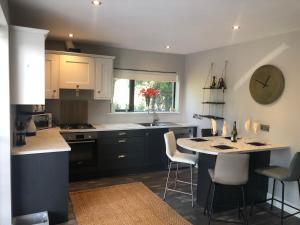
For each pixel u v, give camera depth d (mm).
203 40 4156
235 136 3658
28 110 3805
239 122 4281
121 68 5102
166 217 3100
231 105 4453
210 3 2508
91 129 4332
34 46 2652
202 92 5191
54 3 2586
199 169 3438
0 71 2365
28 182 2682
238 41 4160
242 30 3467
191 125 5293
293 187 3416
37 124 4059
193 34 3768
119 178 4480
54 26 3461
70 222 2904
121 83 5223
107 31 3717
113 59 4828
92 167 4375
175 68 5656
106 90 4684
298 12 2705
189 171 4941
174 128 5098
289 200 3467
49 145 2902
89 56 4465
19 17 3047
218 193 3293
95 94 4594
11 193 2594
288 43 3469
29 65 2645
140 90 5355
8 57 2396
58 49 4508
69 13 2895
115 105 5215
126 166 4680
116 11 2807
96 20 3164
